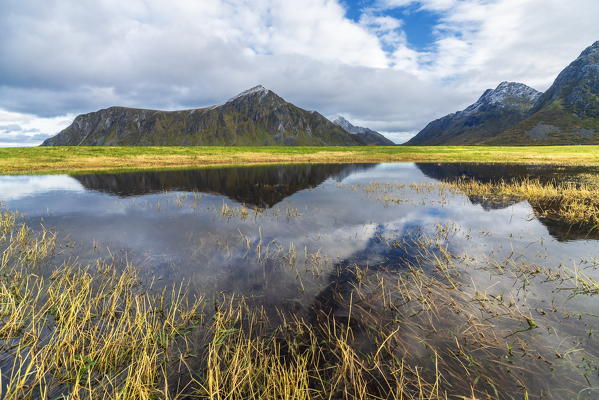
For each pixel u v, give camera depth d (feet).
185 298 22.15
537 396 13.46
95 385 14.42
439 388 13.99
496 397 13.41
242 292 23.17
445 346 16.75
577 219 43.80
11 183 85.81
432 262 28.58
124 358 15.99
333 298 22.15
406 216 47.50
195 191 74.23
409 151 242.78
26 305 20.06
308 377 14.62
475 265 27.66
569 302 20.90
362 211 51.24
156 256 30.58
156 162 147.64
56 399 13.38
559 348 16.37
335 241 35.40
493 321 18.93
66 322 17.88
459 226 41.37
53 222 43.91
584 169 121.60
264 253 31.50
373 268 27.45
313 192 72.33
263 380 14.32
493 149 257.96
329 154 216.54
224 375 14.64
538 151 230.68
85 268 26.96
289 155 203.21
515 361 15.51
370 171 125.08
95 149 192.34
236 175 110.11
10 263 28.09
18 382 13.12
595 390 13.62
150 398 13.57
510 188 72.74
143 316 18.93
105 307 20.39
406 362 15.64
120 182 89.66
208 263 28.81
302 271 26.94
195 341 17.47
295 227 41.52
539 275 25.29
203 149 224.94
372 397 13.61
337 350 16.52
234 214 49.29
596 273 25.43
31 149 181.16
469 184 81.25
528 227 40.52
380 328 18.39
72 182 88.63
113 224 42.91
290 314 20.16
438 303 21.09
